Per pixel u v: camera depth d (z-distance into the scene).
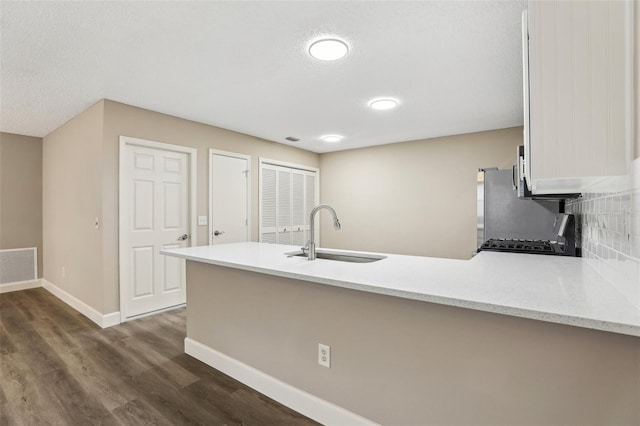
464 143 4.48
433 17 1.91
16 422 1.81
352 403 1.69
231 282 2.29
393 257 2.16
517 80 2.76
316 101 3.28
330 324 1.76
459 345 1.36
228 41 2.17
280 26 2.00
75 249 3.81
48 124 4.14
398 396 1.53
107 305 3.27
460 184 4.51
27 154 4.75
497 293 1.23
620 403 1.05
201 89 2.99
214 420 1.82
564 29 1.09
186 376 2.29
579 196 2.11
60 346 2.79
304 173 5.68
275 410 1.91
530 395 1.21
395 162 5.08
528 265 1.83
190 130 3.94
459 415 1.37
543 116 1.12
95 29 2.02
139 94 3.11
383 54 2.34
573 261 1.96
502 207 3.28
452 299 1.19
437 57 2.38
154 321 3.40
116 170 3.32
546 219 3.09
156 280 3.68
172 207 3.81
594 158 1.07
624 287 1.18
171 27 2.00
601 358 1.08
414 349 1.48
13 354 2.63
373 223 5.31
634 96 1.01
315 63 2.48
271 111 3.59
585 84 1.07
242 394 2.07
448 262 1.96
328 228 5.85
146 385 2.17
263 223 4.89
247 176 4.63
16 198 4.67
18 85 2.88
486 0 1.76
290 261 2.04
